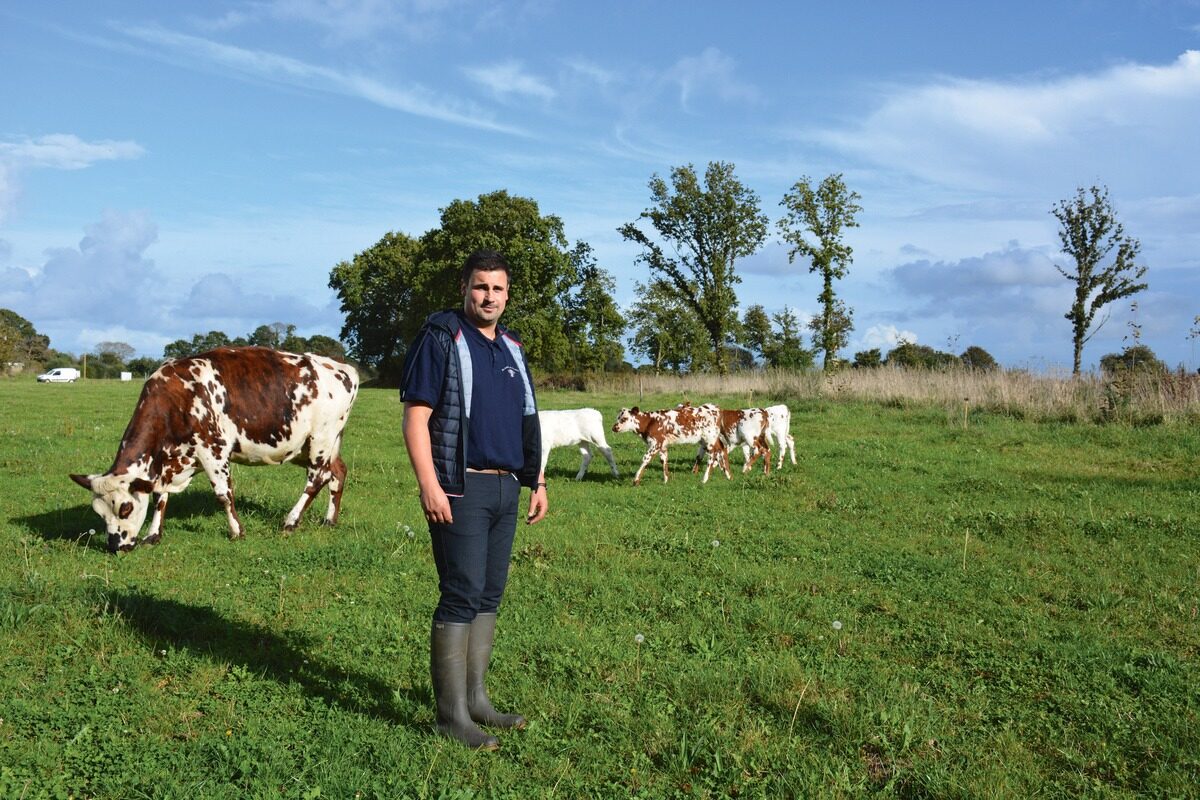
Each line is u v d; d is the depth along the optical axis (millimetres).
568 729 4559
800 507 11609
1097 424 20109
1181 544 9266
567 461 16625
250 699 4820
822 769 4176
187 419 8844
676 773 4145
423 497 4098
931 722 4777
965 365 29297
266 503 11062
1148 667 5738
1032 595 7512
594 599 6988
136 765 3984
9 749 4078
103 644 5441
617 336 69125
